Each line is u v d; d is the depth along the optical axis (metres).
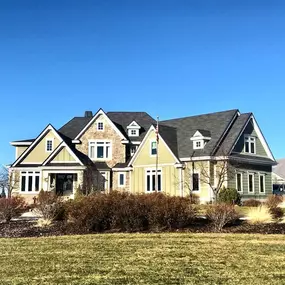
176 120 45.69
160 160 40.00
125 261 11.66
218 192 35.44
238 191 38.22
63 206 21.38
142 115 49.41
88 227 18.34
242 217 21.12
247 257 12.05
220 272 10.16
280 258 11.88
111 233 17.59
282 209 23.53
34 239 16.28
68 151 40.50
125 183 42.78
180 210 18.53
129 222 18.30
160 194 20.06
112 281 9.39
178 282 9.23
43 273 10.31
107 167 43.03
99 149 44.00
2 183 47.91
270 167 43.34
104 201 18.78
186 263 11.29
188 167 38.62
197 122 43.25
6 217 22.17
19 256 12.79
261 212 20.31
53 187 40.94
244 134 40.22
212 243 14.58
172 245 14.25
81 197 21.00
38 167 41.44
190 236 16.19
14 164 42.22
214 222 18.69
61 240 15.78
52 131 43.25
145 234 16.88
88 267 10.93
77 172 39.84
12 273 10.36
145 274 10.02
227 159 36.72
